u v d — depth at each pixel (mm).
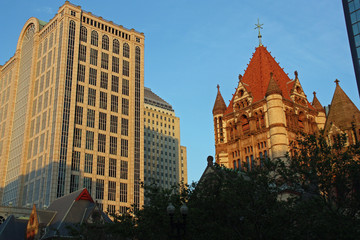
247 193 47125
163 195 52750
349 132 71688
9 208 117812
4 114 190875
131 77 182500
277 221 45000
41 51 179250
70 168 150375
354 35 74000
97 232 62719
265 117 91000
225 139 98812
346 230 41250
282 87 96562
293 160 51781
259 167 51906
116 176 162250
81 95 163750
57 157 149000
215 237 45969
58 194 145125
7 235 84938
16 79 190750
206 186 50812
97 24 179500
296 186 51688
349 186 47938
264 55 102312
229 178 50500
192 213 46500
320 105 101750
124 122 173500
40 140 159875
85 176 153750
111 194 158250
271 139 87188
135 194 164375
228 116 99938
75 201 88875
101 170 159000
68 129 155250
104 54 177500
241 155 93312
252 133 91812
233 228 46750
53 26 175500
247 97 96750
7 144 179250
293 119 91938
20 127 175625
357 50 73000
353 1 75812
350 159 49531
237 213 45000
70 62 164500
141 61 189875
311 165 49125
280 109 89250
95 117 164625
